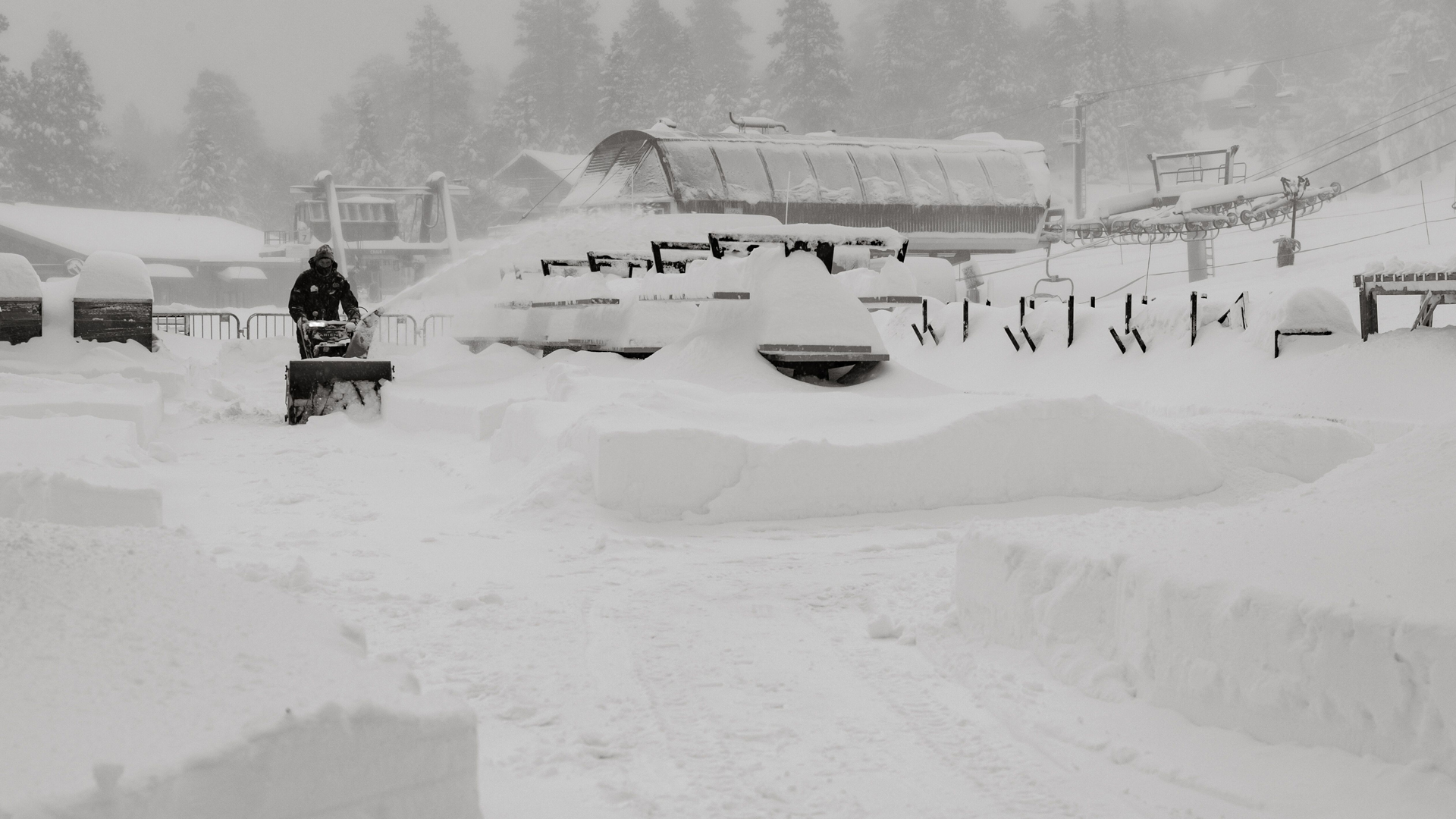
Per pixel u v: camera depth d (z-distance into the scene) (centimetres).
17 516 898
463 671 644
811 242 1778
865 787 479
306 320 2191
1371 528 555
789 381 1683
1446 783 407
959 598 703
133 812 271
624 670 647
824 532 1087
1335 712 450
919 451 1162
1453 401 1545
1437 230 5278
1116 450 1203
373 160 11344
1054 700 564
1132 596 557
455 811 340
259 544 995
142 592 429
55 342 2395
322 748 310
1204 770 467
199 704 316
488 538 1048
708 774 495
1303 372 1759
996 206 4969
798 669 652
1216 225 4653
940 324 2603
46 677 331
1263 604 480
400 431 1947
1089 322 2253
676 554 993
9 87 11069
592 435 1148
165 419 2052
